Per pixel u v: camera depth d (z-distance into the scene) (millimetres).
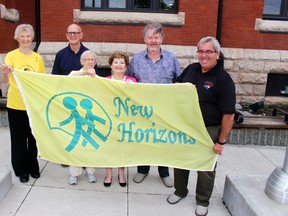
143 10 7262
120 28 7074
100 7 7219
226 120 2922
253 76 7426
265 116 5859
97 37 7078
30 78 3281
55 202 3324
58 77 3289
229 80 2898
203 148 3182
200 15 7035
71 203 3322
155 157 3352
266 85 7660
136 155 3369
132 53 7035
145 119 3285
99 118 3322
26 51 3531
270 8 7676
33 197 3393
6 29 6945
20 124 3547
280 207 2879
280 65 7422
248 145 5414
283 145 5453
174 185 3422
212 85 2941
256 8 7270
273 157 4926
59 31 7016
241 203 3057
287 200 2900
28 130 3627
